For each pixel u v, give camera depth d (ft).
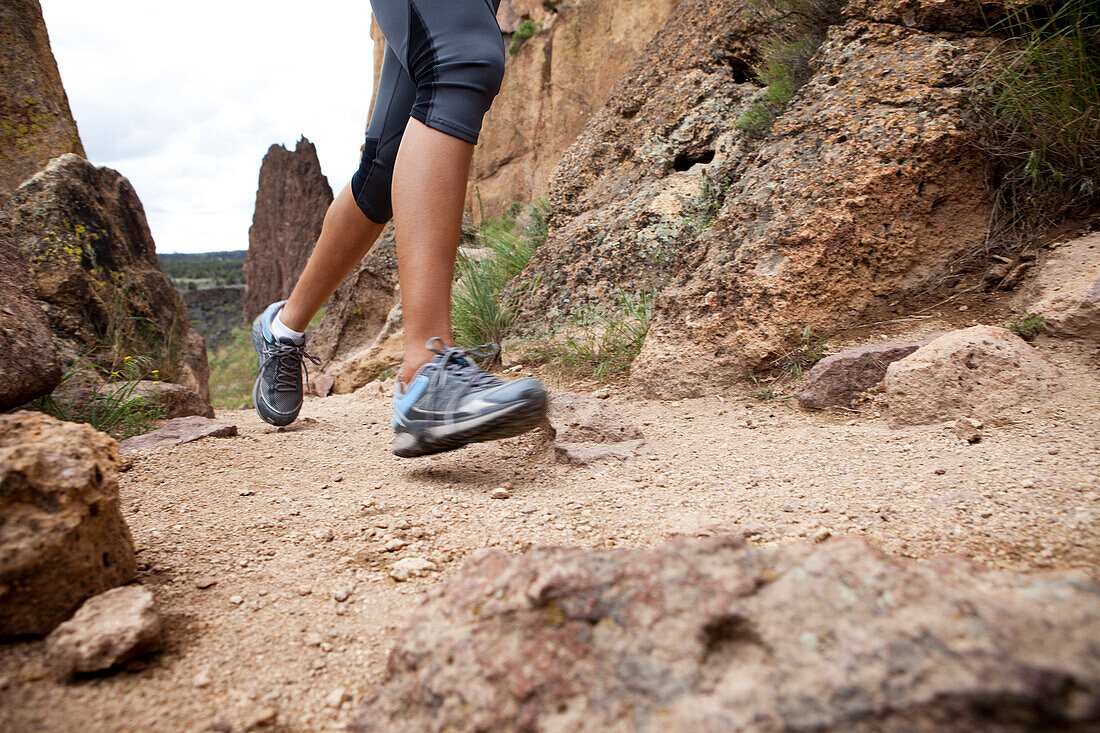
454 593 3.08
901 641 2.33
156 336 13.30
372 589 4.15
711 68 14.93
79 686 3.17
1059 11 9.06
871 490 5.42
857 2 11.44
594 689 2.53
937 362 7.10
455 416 6.00
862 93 10.27
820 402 7.98
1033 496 4.88
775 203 10.01
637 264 12.62
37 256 11.94
